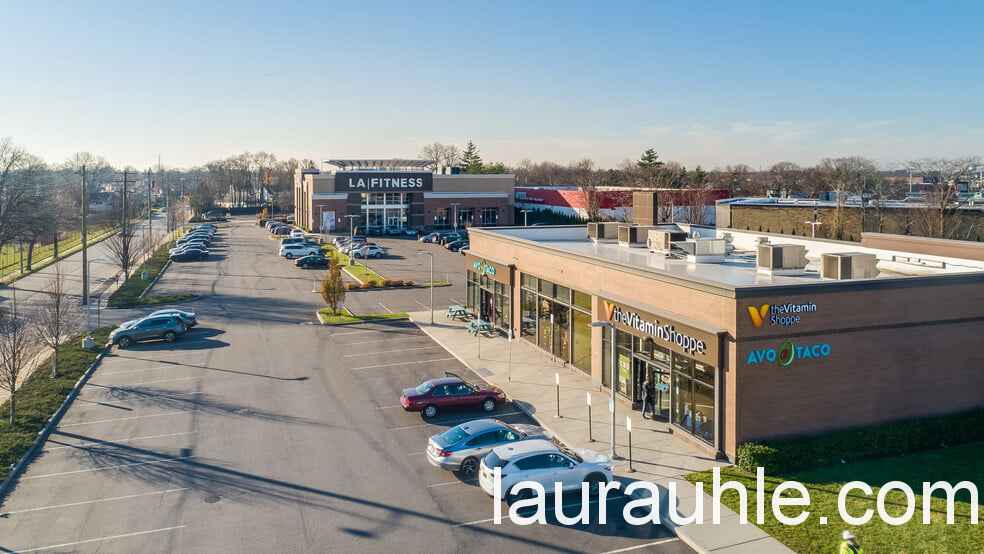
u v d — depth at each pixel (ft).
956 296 88.22
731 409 78.84
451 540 63.57
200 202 551.59
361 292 200.03
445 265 253.65
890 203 272.31
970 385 89.92
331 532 65.00
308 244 300.61
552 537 64.08
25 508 69.62
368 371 118.42
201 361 124.47
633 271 97.60
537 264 129.80
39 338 122.52
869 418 84.64
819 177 482.28
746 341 78.33
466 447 77.20
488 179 385.91
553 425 91.30
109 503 70.69
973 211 218.38
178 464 80.23
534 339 132.87
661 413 93.35
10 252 316.60
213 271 242.99
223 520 67.21
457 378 99.96
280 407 99.91
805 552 60.13
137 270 242.78
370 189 368.07
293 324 156.04
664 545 62.64
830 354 82.23
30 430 88.79
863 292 83.20
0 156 246.88
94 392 106.73
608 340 104.42
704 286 82.64
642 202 142.20
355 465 80.18
